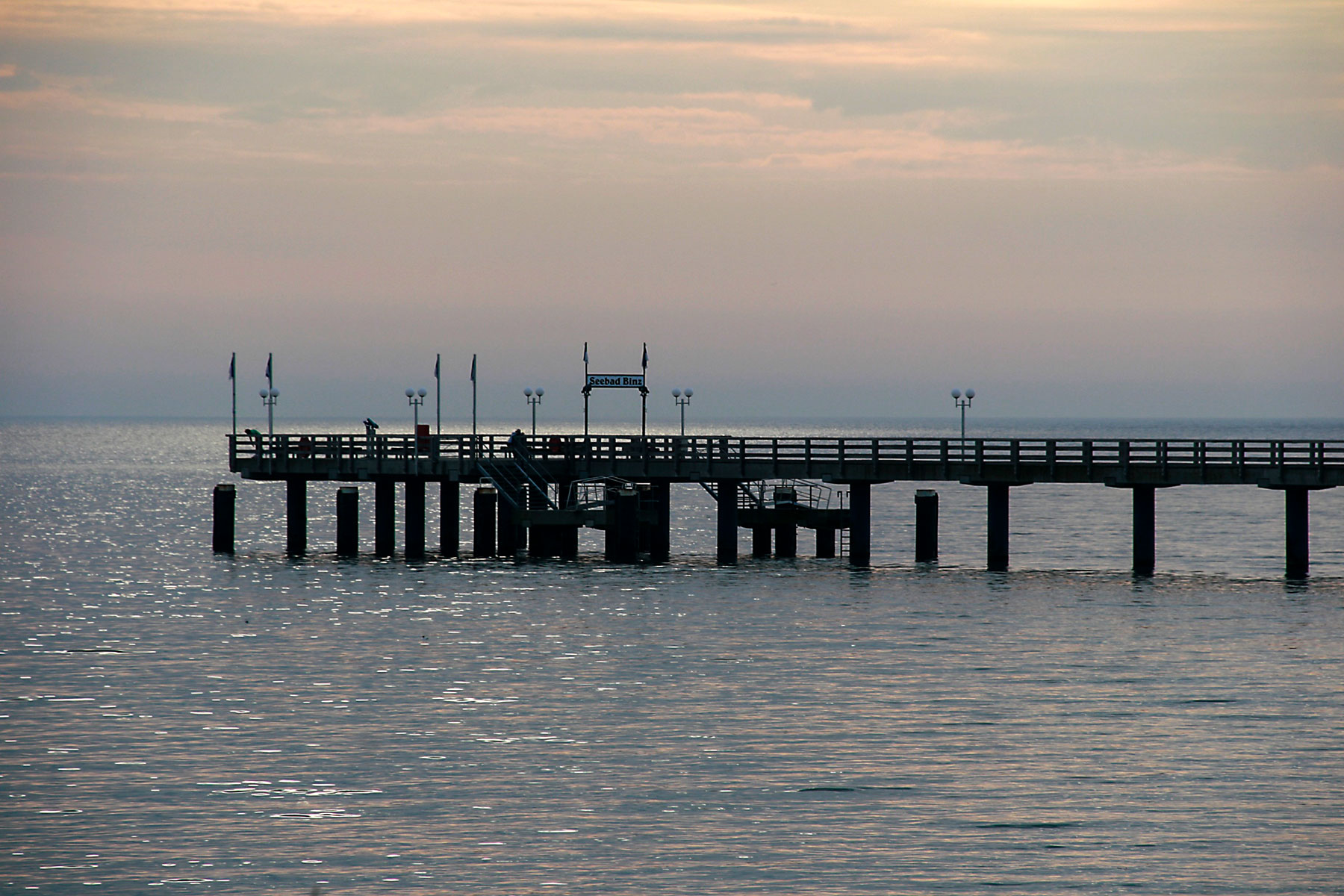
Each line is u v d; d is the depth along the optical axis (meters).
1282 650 70.69
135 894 40.81
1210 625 77.62
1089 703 60.09
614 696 61.66
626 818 46.47
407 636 75.38
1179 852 43.78
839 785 49.50
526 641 73.75
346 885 41.44
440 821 46.22
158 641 74.12
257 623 79.81
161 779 50.06
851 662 68.25
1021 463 95.06
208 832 45.16
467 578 97.62
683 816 46.62
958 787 49.28
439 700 61.06
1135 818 46.44
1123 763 51.75
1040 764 51.66
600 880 41.72
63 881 41.53
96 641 74.12
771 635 74.94
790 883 41.62
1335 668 66.50
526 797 48.25
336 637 75.25
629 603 86.19
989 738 54.81
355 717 58.12
